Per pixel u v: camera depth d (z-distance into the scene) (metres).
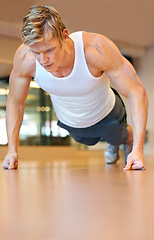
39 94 6.72
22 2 4.93
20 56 1.66
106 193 0.77
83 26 6.34
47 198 0.71
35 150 6.29
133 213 0.54
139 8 5.79
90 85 1.66
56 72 1.59
